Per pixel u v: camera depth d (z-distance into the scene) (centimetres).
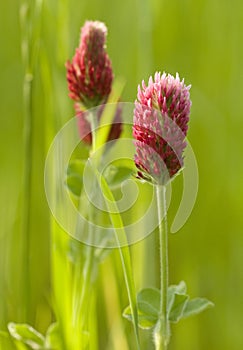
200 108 66
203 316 61
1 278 57
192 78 67
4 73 69
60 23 55
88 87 48
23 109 67
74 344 48
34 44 53
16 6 70
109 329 56
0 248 59
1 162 65
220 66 67
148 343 55
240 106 65
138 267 55
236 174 64
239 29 67
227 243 63
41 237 62
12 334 48
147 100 41
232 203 64
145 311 44
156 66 66
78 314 48
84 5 62
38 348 48
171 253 63
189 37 67
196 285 62
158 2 64
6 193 62
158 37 66
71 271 51
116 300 56
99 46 48
